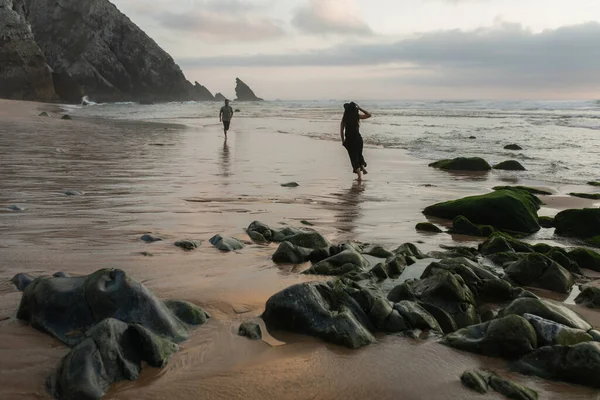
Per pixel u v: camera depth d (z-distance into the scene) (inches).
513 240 251.9
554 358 125.4
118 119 1368.1
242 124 1278.3
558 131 1065.5
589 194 399.9
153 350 119.5
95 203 311.3
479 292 183.0
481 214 309.6
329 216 310.7
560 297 189.6
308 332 142.9
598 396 116.1
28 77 2475.4
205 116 1614.2
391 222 303.6
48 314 135.3
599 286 202.4
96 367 108.7
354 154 458.6
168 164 514.3
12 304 150.9
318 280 189.5
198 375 117.5
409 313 153.0
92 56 3673.7
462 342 139.0
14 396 103.6
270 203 339.0
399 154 674.8
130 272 186.1
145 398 106.3
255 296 170.4
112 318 121.6
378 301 155.3
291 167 526.0
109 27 3870.6
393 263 203.6
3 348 123.6
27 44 2487.7
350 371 123.4
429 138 906.7
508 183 461.7
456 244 259.8
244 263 206.4
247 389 112.9
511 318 137.0
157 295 164.9
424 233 281.7
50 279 143.5
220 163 538.3
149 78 4025.6
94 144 683.4
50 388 106.7
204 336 138.9
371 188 417.4
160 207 308.0
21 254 200.4
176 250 218.7
